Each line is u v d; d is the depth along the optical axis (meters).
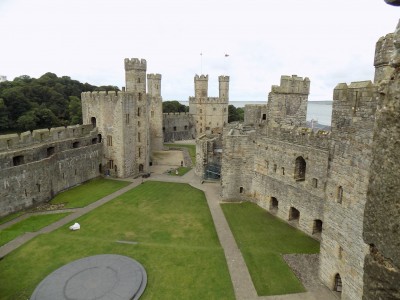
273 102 41.56
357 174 19.59
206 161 57.28
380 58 19.64
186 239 32.91
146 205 43.44
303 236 33.28
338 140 21.80
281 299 22.88
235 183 44.41
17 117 89.69
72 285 24.08
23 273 26.25
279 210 38.38
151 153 80.50
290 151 35.59
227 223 36.97
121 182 56.00
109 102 57.69
